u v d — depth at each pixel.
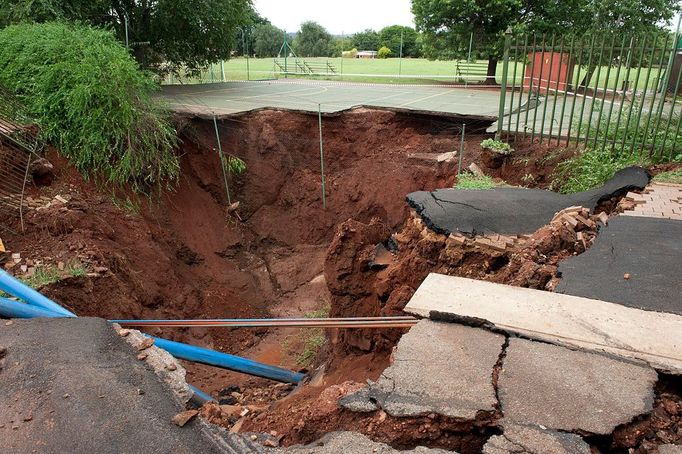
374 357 6.26
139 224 10.03
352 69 30.05
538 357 3.19
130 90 10.70
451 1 19.42
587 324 3.54
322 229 13.06
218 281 11.25
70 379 3.54
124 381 3.58
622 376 3.00
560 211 6.07
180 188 12.02
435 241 6.04
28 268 7.27
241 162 13.07
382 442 2.72
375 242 8.12
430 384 2.98
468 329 3.53
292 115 13.65
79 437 3.00
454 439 2.74
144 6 16.38
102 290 7.79
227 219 12.77
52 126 9.66
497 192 7.16
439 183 11.20
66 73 10.05
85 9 14.90
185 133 12.59
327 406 3.07
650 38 9.77
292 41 46.41
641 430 2.67
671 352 3.21
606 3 17.78
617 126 8.90
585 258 4.67
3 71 10.26
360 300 7.90
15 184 8.59
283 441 2.98
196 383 8.04
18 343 3.99
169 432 3.06
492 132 12.06
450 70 29.11
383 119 13.57
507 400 2.83
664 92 8.45
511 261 5.17
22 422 3.13
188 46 18.34
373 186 12.55
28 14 13.05
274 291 11.82
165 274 9.77
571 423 2.65
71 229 8.39
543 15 19.69
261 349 9.69
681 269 4.35
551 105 14.43
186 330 9.33
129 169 10.32
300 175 13.52
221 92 17.81
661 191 6.73
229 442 2.97
